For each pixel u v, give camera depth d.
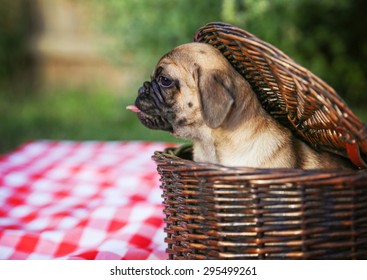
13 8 11.07
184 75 3.02
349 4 7.66
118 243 3.42
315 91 2.44
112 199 4.32
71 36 11.23
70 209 4.17
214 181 2.48
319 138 2.97
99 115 9.40
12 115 9.60
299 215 2.41
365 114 8.04
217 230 2.53
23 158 5.32
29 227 3.85
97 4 8.31
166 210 2.82
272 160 2.96
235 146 3.01
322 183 2.38
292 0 6.36
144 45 7.45
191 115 3.04
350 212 2.45
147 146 5.58
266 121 3.04
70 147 5.61
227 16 5.95
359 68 8.21
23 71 11.35
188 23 6.82
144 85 3.14
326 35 7.71
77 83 11.36
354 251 2.50
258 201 2.43
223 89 2.84
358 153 2.55
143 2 7.13
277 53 2.48
